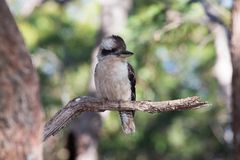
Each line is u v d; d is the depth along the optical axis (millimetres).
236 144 10430
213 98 23203
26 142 5160
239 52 10734
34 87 5254
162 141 23953
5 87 5125
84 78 24156
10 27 5227
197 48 19781
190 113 23719
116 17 17844
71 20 23078
